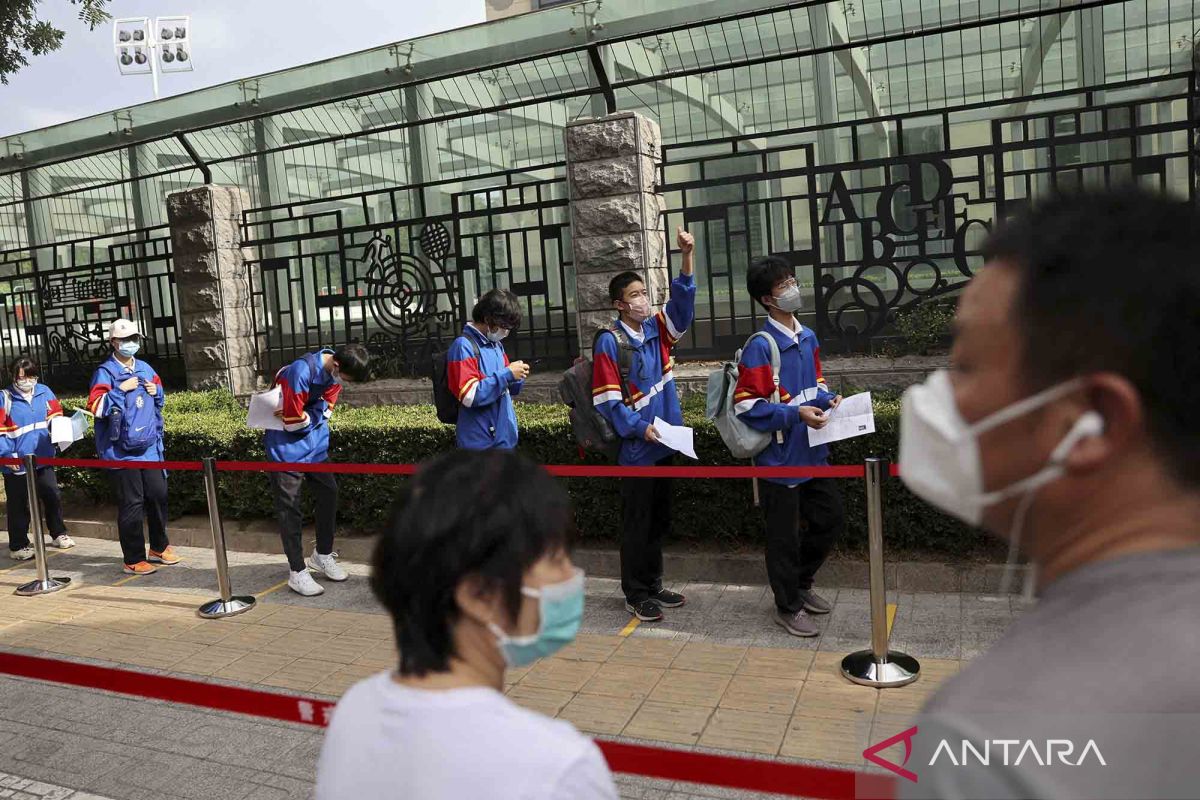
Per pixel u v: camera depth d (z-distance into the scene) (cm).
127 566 623
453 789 94
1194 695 56
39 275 1080
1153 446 64
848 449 501
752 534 528
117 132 1242
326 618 510
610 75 969
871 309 676
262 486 668
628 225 699
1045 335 65
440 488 109
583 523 561
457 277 823
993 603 460
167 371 991
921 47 866
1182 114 780
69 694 423
